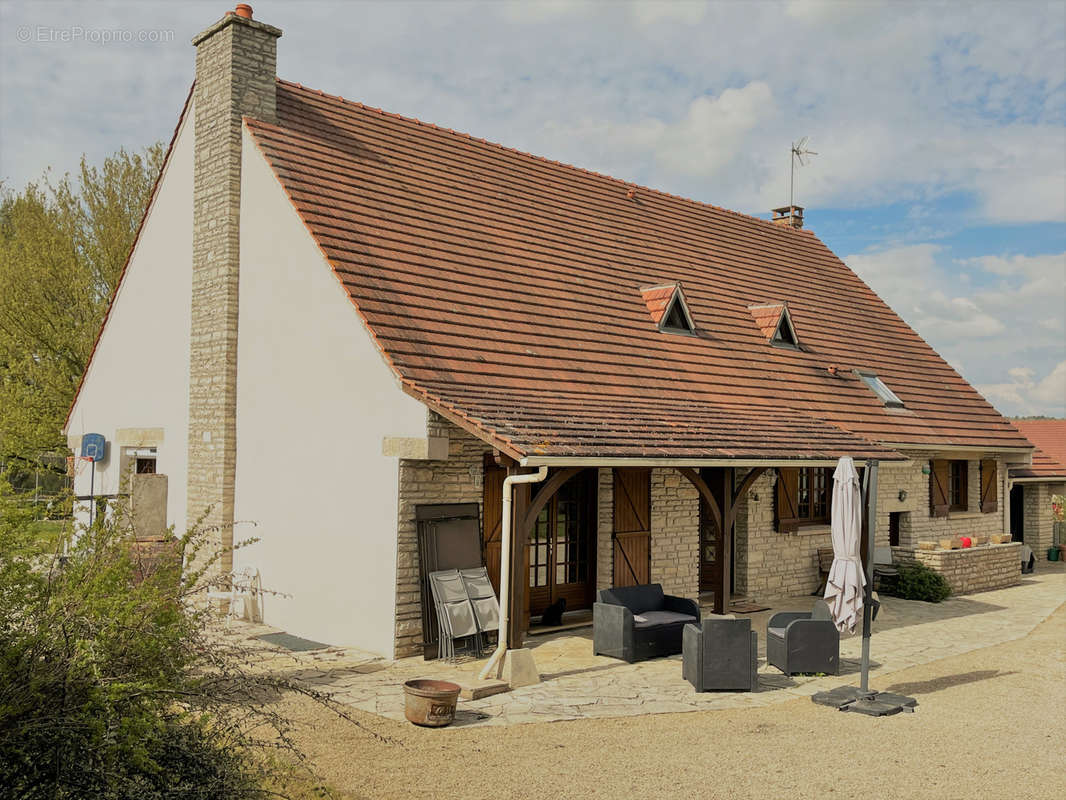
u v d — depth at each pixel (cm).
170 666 598
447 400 1123
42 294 2383
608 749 845
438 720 895
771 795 744
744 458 1295
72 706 537
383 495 1185
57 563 611
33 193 2539
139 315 1698
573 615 1454
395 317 1245
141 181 2594
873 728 930
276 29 1498
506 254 1558
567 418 1202
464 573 1226
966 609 1677
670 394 1493
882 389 2003
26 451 2164
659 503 1542
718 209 2339
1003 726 941
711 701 1019
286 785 709
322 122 1559
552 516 1444
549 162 1973
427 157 1670
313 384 1299
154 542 1081
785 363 1862
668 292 1694
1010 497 2578
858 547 1062
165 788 570
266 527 1377
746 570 1708
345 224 1349
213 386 1463
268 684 658
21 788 519
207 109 1504
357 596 1220
